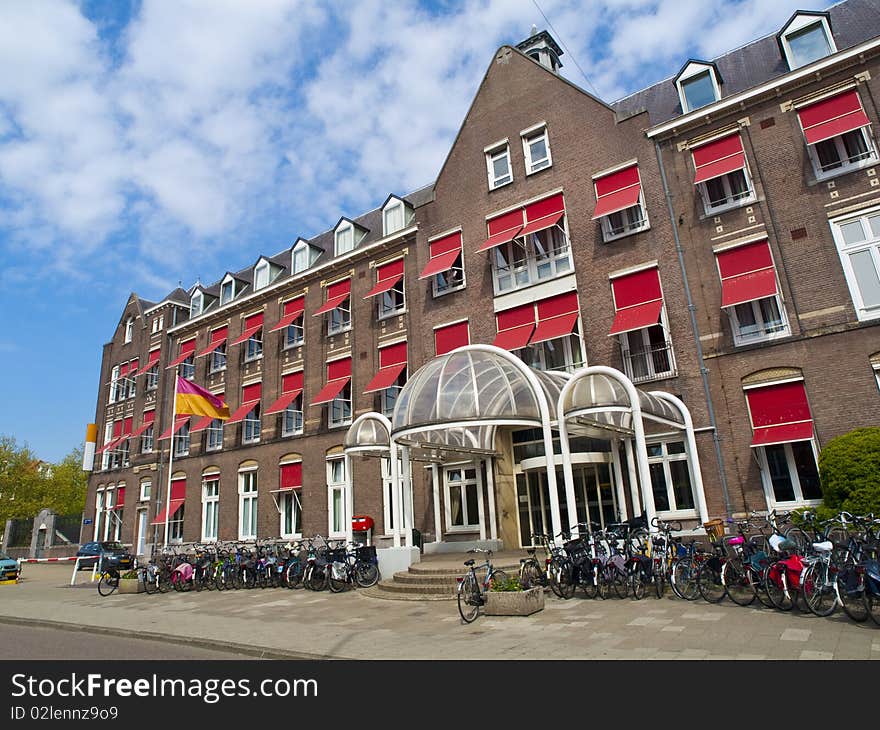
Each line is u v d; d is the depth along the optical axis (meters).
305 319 26.03
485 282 19.91
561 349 18.14
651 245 16.73
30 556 38.59
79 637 10.72
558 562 11.40
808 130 14.79
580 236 18.12
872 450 11.53
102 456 36.59
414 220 22.83
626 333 16.84
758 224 15.20
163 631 10.38
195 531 27.89
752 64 17.19
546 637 8.01
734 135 16.05
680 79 17.47
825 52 15.35
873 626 7.19
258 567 16.83
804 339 14.03
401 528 19.80
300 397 25.62
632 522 12.49
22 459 41.59
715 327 15.29
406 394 14.20
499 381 13.61
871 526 9.90
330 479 23.14
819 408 13.55
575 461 15.62
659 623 8.29
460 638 8.38
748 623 7.87
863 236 13.90
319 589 15.33
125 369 37.22
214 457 28.11
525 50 23.94
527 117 20.17
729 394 14.77
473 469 18.59
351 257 24.56
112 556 23.16
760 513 13.74
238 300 29.09
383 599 12.95
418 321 21.89
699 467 14.41
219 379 29.66
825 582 7.91
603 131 18.33
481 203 20.64
